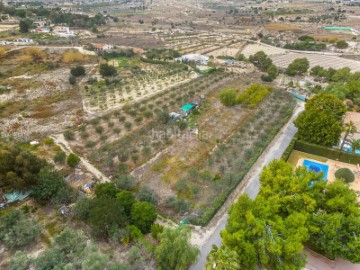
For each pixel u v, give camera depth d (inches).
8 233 1461.6
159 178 2117.4
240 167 2233.0
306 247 1577.3
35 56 5206.7
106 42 7047.2
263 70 5137.8
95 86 4094.5
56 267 1226.6
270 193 1624.0
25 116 3075.8
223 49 6717.5
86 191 1923.0
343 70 4335.6
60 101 3550.7
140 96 3750.0
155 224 1582.2
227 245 1341.0
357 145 2358.5
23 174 1781.5
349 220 1408.7
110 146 2471.7
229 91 3351.4
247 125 2861.7
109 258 1370.6
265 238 1337.4
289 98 3634.4
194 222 1690.5
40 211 1732.3
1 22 7696.9
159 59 5561.0
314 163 2372.0
